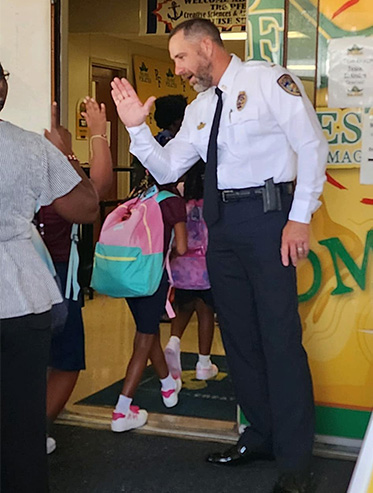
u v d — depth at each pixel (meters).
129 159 8.70
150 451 3.46
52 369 3.35
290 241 2.87
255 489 3.09
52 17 3.74
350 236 3.35
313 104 3.32
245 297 3.11
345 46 3.25
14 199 2.25
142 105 3.10
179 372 4.30
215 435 3.64
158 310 3.69
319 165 2.85
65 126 3.88
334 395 3.46
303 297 3.43
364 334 3.38
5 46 3.76
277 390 2.99
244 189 2.97
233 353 3.21
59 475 3.18
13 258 2.26
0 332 2.23
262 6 3.32
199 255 4.27
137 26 6.76
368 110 3.26
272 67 2.92
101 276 3.63
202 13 6.69
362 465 1.84
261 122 2.88
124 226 3.59
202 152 3.19
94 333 5.62
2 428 2.33
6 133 2.26
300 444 2.98
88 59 7.82
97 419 3.84
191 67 2.97
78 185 2.37
